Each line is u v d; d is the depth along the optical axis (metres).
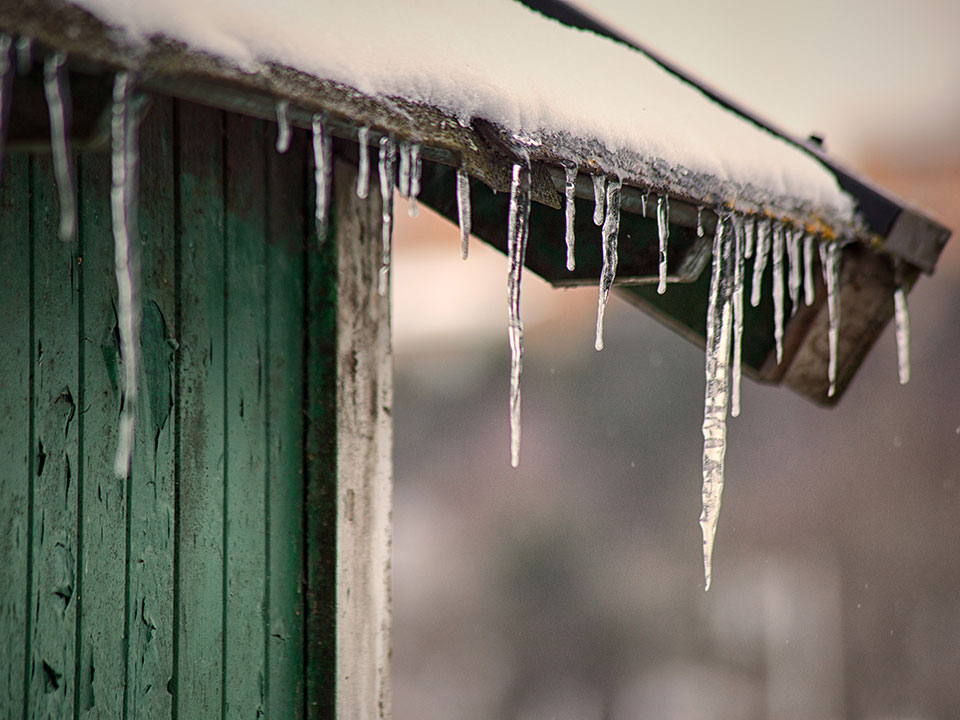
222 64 2.49
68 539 3.45
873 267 5.52
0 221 3.28
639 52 4.84
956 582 25.88
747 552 27.36
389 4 3.41
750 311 5.64
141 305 3.70
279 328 4.25
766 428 28.19
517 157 3.22
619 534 28.23
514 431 3.71
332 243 4.35
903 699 25.11
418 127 3.04
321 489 4.34
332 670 4.30
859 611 26.02
